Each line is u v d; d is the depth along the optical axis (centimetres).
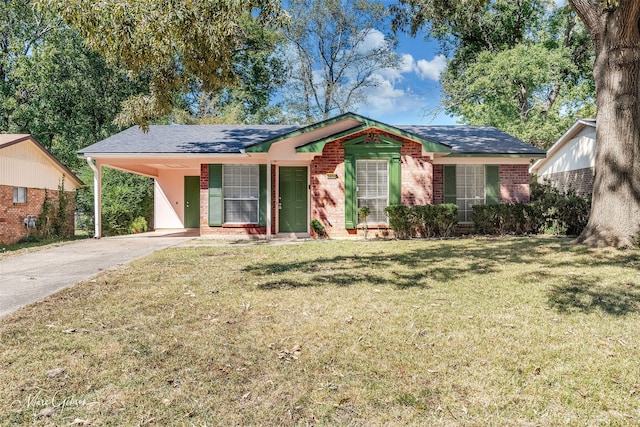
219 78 1029
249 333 404
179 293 559
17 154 1405
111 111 2477
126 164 1406
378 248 1003
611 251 838
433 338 388
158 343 376
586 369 320
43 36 2556
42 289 586
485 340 382
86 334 397
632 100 903
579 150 1747
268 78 3188
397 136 1269
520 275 659
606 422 248
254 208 1366
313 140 1278
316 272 705
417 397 281
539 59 2258
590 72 2469
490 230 1295
